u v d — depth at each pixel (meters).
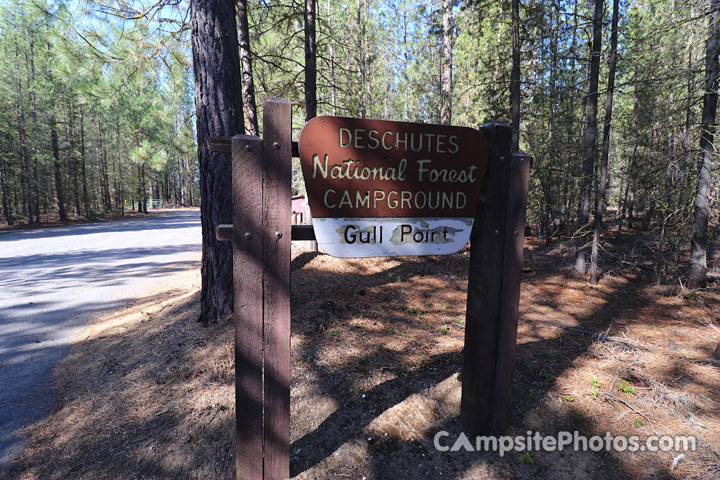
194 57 4.58
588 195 10.94
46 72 24.30
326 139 2.45
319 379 3.65
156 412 3.28
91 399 3.59
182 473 2.67
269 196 2.33
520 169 2.88
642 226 14.80
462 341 4.77
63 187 31.25
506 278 2.94
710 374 3.93
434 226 2.78
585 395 3.54
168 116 9.42
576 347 4.73
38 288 7.98
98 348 4.79
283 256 2.40
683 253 10.35
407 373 3.87
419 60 20.80
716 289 7.80
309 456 2.81
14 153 25.12
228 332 4.48
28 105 25.86
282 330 2.45
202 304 4.88
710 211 7.82
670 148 9.41
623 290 8.17
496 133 2.79
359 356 4.15
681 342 4.99
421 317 5.70
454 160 2.74
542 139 13.22
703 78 7.26
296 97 10.70
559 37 11.96
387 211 2.66
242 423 2.45
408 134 2.62
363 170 2.57
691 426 3.10
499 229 2.88
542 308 6.72
